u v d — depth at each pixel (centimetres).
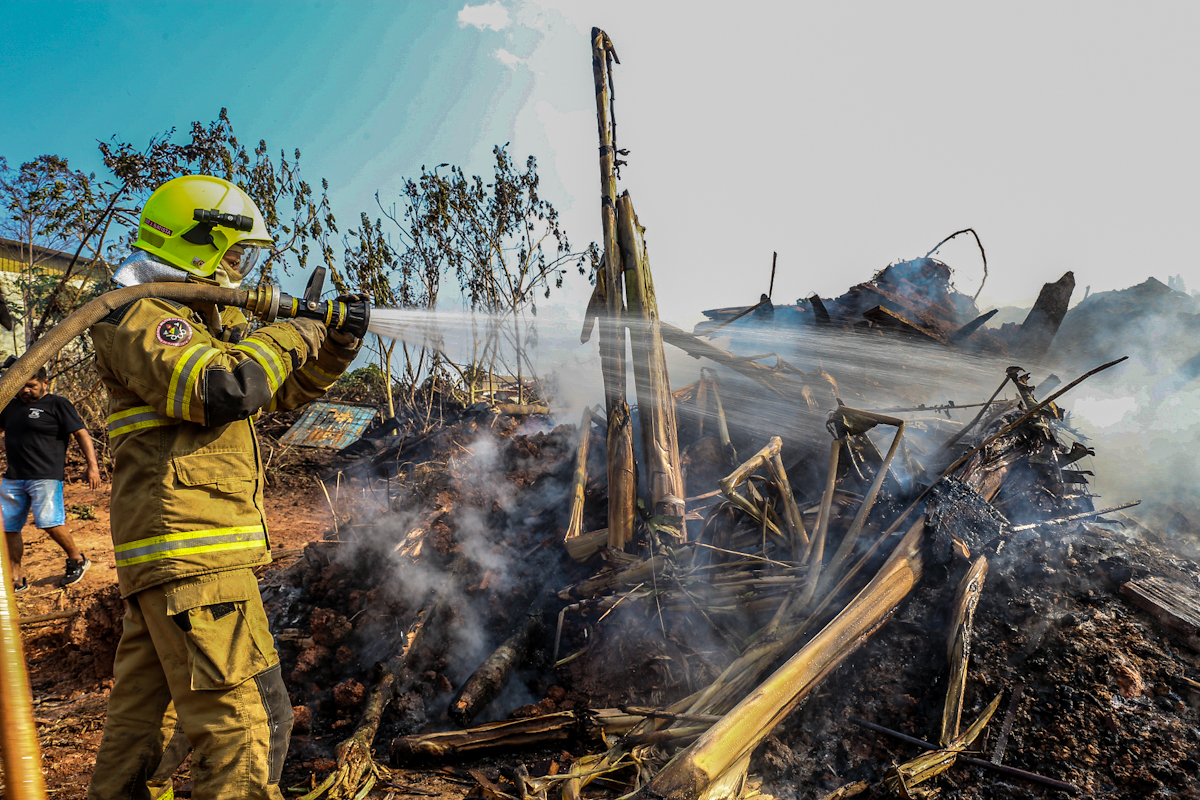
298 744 254
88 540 612
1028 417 282
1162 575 260
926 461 320
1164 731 198
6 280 897
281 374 181
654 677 253
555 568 333
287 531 603
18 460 467
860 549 269
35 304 880
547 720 236
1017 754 200
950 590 244
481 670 266
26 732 81
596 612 282
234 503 175
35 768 80
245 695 165
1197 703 205
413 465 590
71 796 226
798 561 270
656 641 262
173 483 167
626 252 338
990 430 311
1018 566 255
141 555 165
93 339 172
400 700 269
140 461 169
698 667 251
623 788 202
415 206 1032
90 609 347
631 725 227
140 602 170
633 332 330
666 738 206
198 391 161
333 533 445
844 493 298
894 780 191
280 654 315
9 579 87
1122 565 251
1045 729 205
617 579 285
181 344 166
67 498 767
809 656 208
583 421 403
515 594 323
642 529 314
